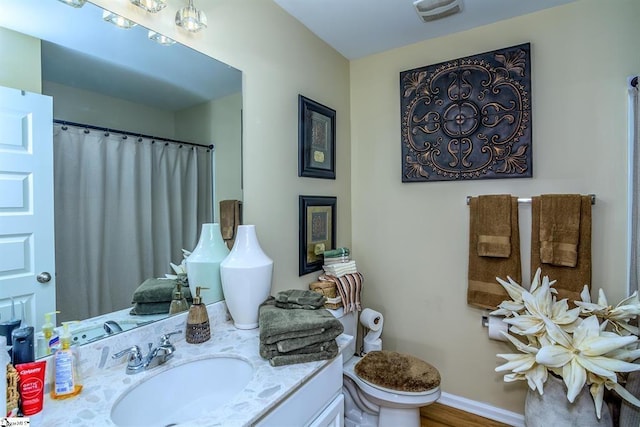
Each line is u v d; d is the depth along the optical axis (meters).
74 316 1.00
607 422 1.42
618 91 1.65
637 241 1.50
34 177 0.93
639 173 1.50
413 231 2.22
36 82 0.94
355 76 2.42
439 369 2.14
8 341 0.86
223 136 1.48
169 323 1.23
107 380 0.98
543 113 1.82
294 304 1.34
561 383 1.47
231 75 1.50
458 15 1.86
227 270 1.35
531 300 1.59
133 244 1.17
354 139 2.43
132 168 1.17
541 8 1.80
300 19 1.89
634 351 1.33
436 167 2.11
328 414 1.17
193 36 1.34
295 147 1.88
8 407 0.78
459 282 2.07
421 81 2.15
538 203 1.80
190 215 1.35
